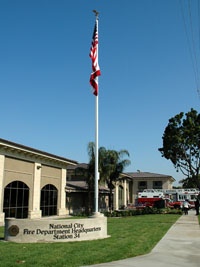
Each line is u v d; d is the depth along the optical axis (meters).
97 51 17.75
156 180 75.44
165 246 12.89
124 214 34.69
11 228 13.77
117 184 59.09
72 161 39.56
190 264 9.75
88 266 9.34
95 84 17.39
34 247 12.16
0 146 26.84
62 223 13.85
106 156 42.22
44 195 34.62
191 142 41.97
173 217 30.66
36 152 31.41
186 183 83.31
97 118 17.12
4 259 9.99
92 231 14.54
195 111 42.53
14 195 29.19
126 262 9.91
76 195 43.88
